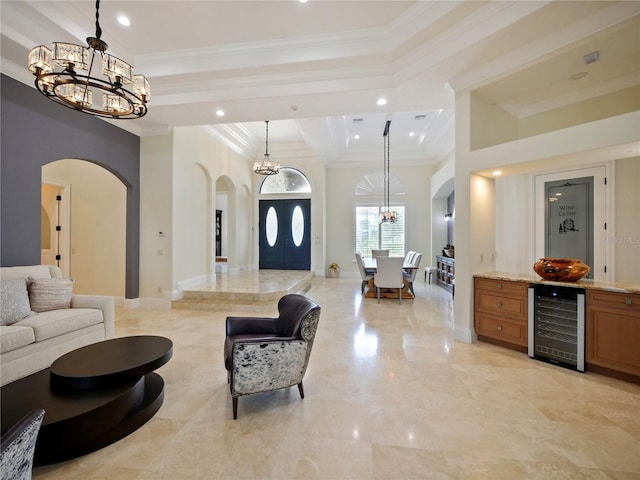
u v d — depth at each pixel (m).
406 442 1.88
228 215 8.24
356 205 9.29
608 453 1.78
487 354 3.29
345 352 3.37
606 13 2.58
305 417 2.14
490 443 1.87
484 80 3.39
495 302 3.50
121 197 5.59
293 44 3.66
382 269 5.83
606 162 3.87
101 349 2.39
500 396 2.42
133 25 3.37
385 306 5.59
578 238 4.12
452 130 6.50
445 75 3.55
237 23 3.35
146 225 5.47
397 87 3.78
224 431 1.98
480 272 3.78
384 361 3.12
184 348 3.47
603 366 2.73
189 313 5.04
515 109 4.11
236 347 2.09
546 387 2.56
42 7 2.93
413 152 8.74
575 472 1.63
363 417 2.14
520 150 3.14
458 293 3.75
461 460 1.73
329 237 9.41
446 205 8.66
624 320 2.61
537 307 3.14
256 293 5.43
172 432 1.97
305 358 2.32
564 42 2.80
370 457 1.75
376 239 9.20
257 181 9.41
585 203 4.06
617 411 2.20
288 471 1.64
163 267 5.43
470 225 3.63
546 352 3.08
